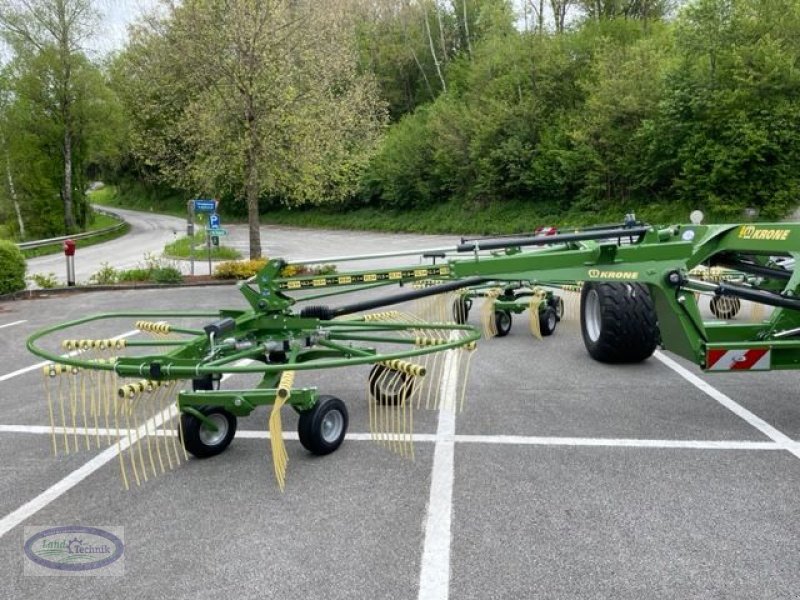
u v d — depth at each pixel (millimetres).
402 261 21859
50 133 40062
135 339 9586
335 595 2881
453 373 6547
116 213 61469
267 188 19453
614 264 5055
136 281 17219
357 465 4316
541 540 3275
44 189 40688
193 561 3205
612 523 3422
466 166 39719
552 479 3988
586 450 4445
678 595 2797
